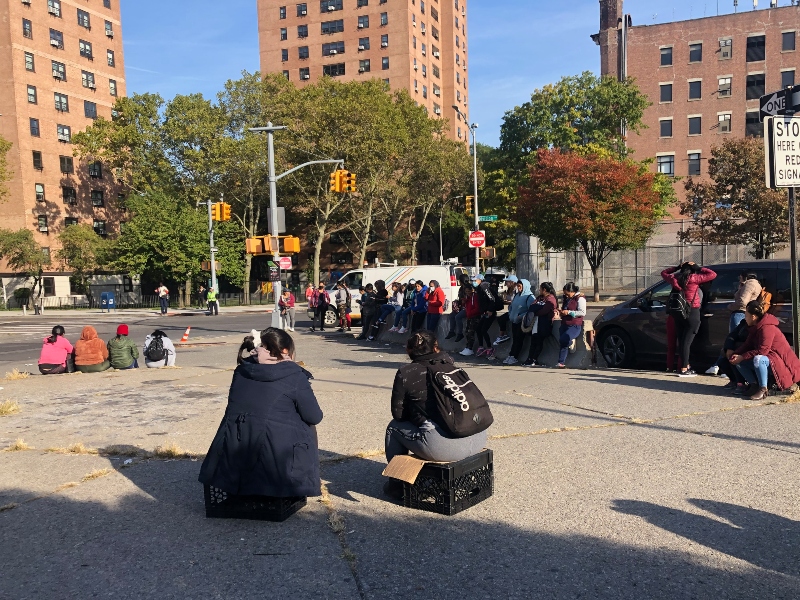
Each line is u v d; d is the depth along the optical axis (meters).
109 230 63.12
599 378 9.81
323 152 44.50
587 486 5.11
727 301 9.89
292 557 3.99
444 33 84.06
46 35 57.06
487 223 51.59
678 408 7.64
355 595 3.50
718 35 53.75
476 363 12.58
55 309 49.91
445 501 4.60
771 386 8.35
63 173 58.41
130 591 3.60
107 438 6.99
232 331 25.38
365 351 15.57
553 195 30.97
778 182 8.12
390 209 55.88
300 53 77.12
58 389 10.28
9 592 3.62
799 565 3.74
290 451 4.54
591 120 45.72
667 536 4.16
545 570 3.75
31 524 4.61
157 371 12.33
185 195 50.94
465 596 3.47
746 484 5.05
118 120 52.22
